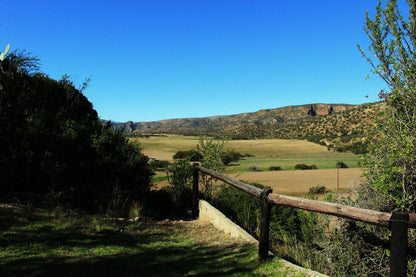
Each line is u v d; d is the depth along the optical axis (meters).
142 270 3.68
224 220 6.09
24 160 6.38
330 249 4.87
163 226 6.23
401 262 2.49
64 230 4.93
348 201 5.07
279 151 78.69
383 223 2.65
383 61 3.97
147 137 123.50
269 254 4.24
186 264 4.02
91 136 7.89
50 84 9.78
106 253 4.21
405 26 3.79
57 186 6.50
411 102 3.84
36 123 6.86
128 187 7.98
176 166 9.65
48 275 3.26
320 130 101.25
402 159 3.84
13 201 5.83
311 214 5.61
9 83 7.93
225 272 3.70
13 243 4.09
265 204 4.11
